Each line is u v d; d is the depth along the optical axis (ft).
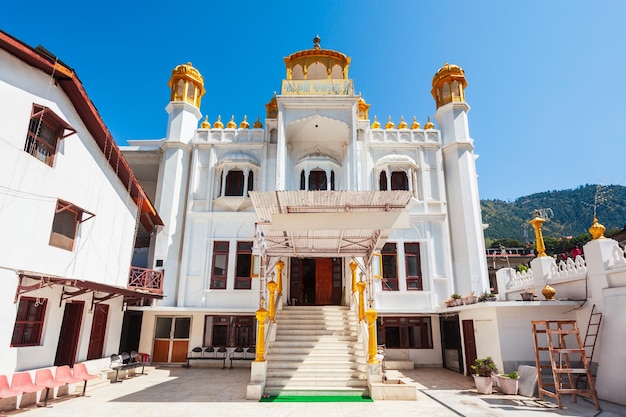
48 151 32.83
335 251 39.52
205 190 57.41
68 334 36.17
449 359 49.78
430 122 63.26
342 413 26.55
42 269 30.91
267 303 45.80
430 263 53.67
